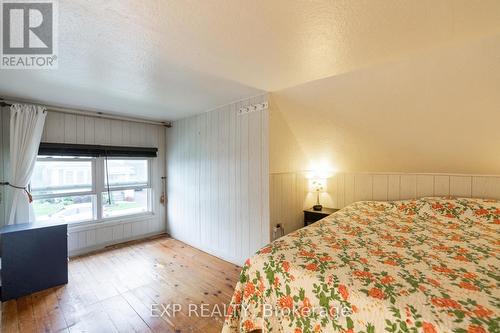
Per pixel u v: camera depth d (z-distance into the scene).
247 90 2.47
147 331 1.76
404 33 1.43
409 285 1.14
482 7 1.18
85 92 2.49
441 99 1.91
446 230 2.00
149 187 4.05
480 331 0.83
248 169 2.80
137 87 2.36
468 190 2.49
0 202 2.68
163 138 4.16
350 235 1.90
